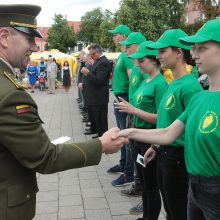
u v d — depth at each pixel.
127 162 4.99
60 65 24.69
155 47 2.85
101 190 4.90
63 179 5.36
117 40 5.58
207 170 2.10
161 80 3.47
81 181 5.27
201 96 2.25
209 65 2.13
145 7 23.66
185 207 2.86
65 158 1.97
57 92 20.12
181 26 24.41
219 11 18.94
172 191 2.84
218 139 2.03
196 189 2.21
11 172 1.89
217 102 2.08
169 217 3.03
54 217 4.11
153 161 3.39
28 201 1.98
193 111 2.25
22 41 1.97
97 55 7.11
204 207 2.17
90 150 2.06
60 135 8.45
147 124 3.57
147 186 3.52
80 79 11.77
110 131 2.22
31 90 20.16
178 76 2.89
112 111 12.35
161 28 24.08
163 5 23.91
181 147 2.73
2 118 1.78
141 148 3.51
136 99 3.66
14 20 1.93
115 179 5.26
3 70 1.90
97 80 7.01
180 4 24.44
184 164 2.77
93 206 4.39
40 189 4.98
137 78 4.27
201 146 2.10
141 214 4.12
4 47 1.95
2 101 1.77
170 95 2.82
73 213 4.20
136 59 3.55
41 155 1.88
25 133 1.82
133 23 23.81
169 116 2.80
